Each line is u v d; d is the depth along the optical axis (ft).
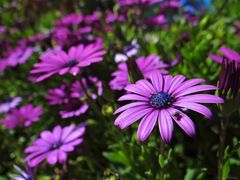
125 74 0.65
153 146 0.61
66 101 0.76
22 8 1.52
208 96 0.42
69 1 1.37
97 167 0.80
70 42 0.87
